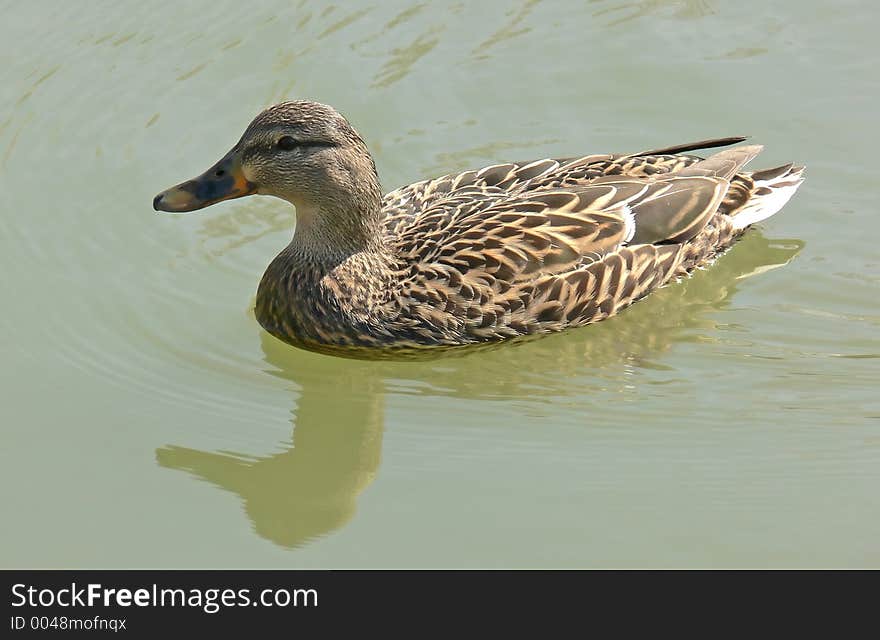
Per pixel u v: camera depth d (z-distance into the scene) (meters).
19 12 18.62
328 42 18.25
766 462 12.54
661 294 14.70
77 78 17.59
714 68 17.89
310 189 13.55
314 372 13.86
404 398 13.48
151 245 15.46
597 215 14.13
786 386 13.52
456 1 18.97
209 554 11.62
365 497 12.22
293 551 11.69
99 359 13.80
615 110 17.39
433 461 12.64
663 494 12.19
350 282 13.73
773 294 14.83
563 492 12.22
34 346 13.92
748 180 15.33
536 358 13.95
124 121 17.02
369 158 13.69
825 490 12.22
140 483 12.32
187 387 13.52
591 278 13.91
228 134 16.80
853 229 15.68
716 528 11.79
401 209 14.70
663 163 15.15
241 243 15.61
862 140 16.78
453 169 16.53
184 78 17.62
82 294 14.66
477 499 12.16
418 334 13.64
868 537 11.64
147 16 18.67
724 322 14.43
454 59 18.08
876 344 14.10
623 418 13.12
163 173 16.27
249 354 14.01
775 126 17.03
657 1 18.94
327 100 17.34
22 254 15.18
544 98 17.55
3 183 16.11
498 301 13.62
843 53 18.03
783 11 18.78
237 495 12.29
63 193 16.03
